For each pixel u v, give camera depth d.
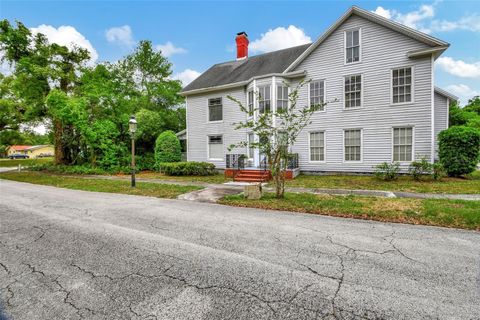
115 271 3.21
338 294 2.63
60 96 16.94
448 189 8.61
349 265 3.29
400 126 11.98
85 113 17.42
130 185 11.31
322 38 13.43
